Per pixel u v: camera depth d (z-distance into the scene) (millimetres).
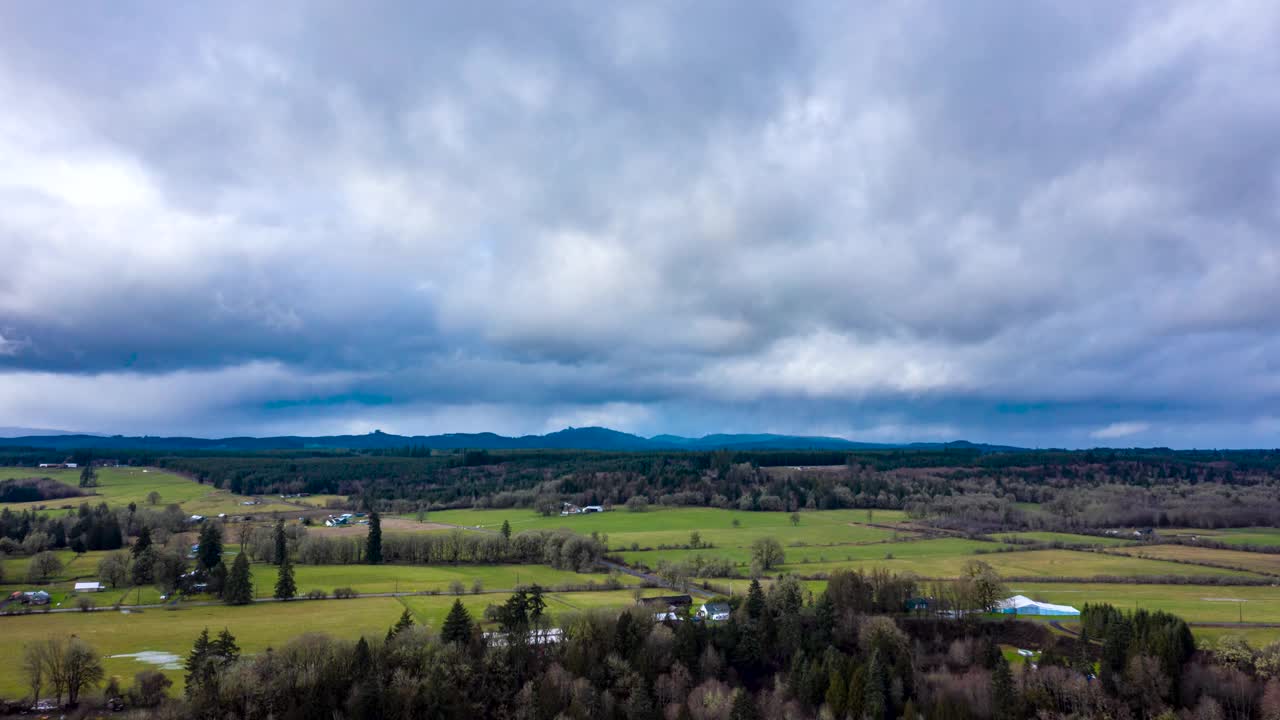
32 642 111500
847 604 142125
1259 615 139500
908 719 106188
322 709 107250
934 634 135375
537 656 125000
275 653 116500
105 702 105438
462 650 121438
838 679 113500
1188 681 110188
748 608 139375
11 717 101625
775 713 112062
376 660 117062
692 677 123875
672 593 166125
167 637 131750
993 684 109750
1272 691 104375
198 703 101500
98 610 150750
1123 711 105438
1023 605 145250
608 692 114125
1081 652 119188
